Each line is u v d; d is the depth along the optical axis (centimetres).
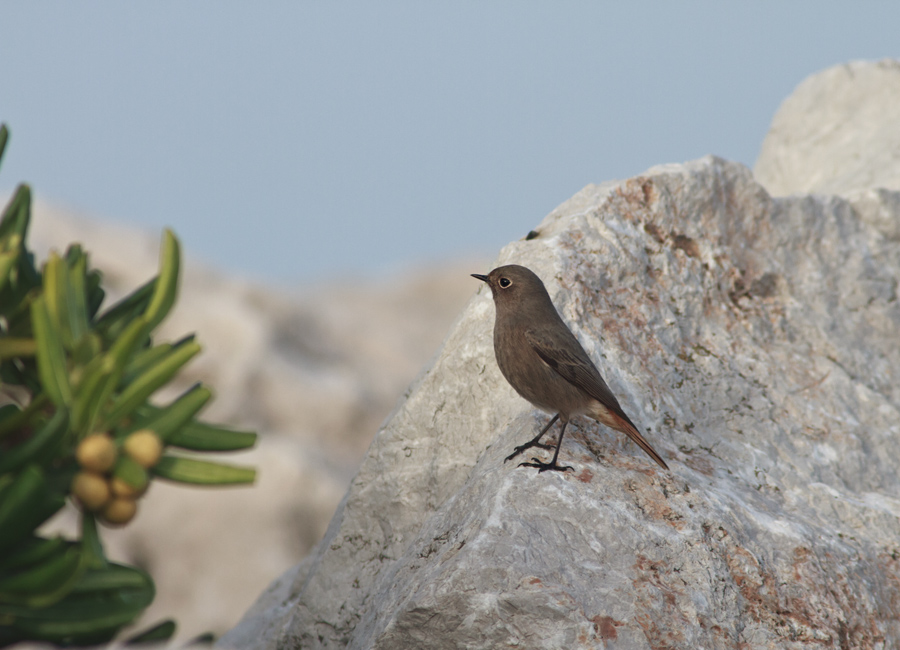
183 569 2752
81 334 627
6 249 654
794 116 2053
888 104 1909
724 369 1175
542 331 956
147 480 564
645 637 780
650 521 890
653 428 1062
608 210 1231
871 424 1185
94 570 590
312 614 1100
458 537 870
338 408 3466
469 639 780
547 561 812
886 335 1323
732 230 1316
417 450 1113
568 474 912
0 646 584
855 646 881
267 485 2873
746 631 838
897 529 1044
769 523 955
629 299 1174
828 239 1379
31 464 557
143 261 3750
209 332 3525
